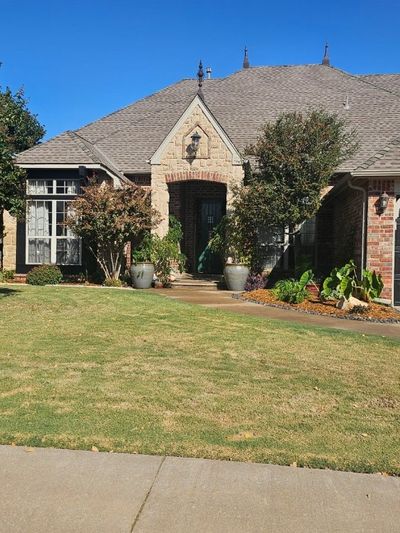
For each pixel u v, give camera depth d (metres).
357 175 12.34
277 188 13.59
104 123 20.77
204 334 8.51
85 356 6.97
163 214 16.30
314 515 3.31
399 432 4.58
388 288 12.61
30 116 29.22
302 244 16.72
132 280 15.50
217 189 18.69
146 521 3.23
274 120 18.78
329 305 11.84
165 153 16.20
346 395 5.58
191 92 22.16
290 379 6.12
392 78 22.06
